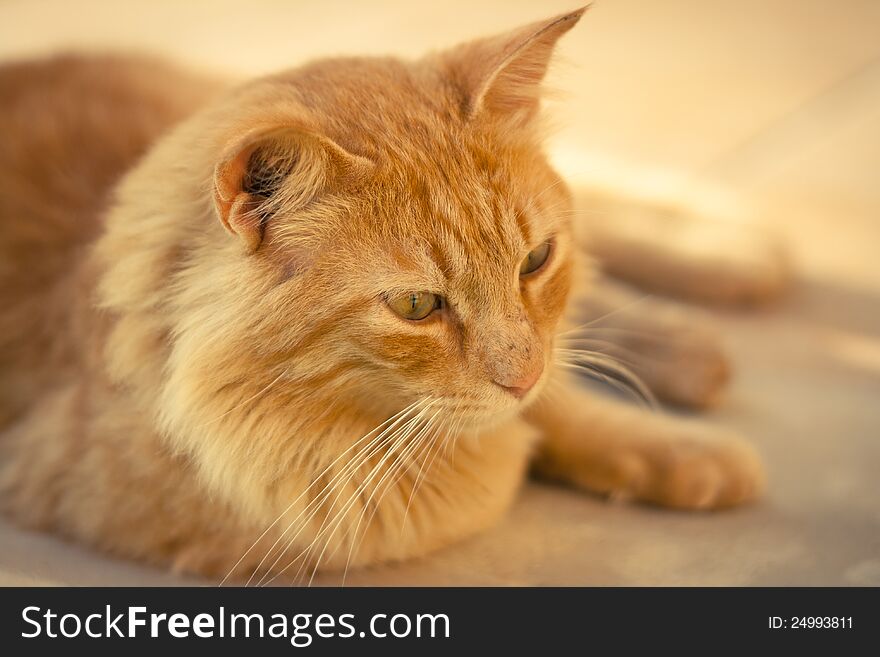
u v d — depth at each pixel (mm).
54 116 627
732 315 736
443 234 492
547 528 571
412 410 515
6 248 595
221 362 496
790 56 1105
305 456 522
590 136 930
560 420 594
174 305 506
